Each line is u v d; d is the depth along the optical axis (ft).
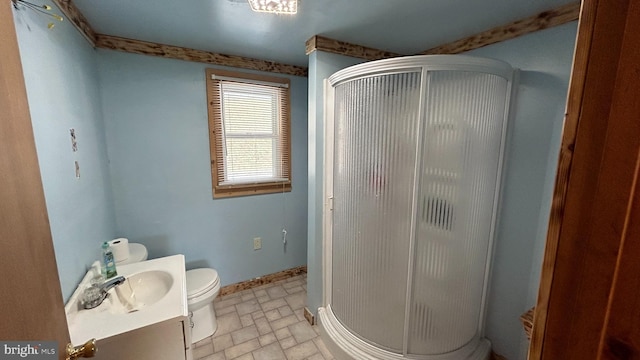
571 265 1.35
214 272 6.86
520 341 5.17
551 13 4.41
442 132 4.29
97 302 3.91
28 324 1.85
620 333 1.20
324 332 6.18
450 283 4.83
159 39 6.12
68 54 4.30
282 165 8.62
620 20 1.12
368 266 5.14
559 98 4.42
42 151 3.31
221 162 7.69
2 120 1.72
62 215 3.73
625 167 1.13
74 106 4.45
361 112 4.82
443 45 6.25
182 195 7.25
